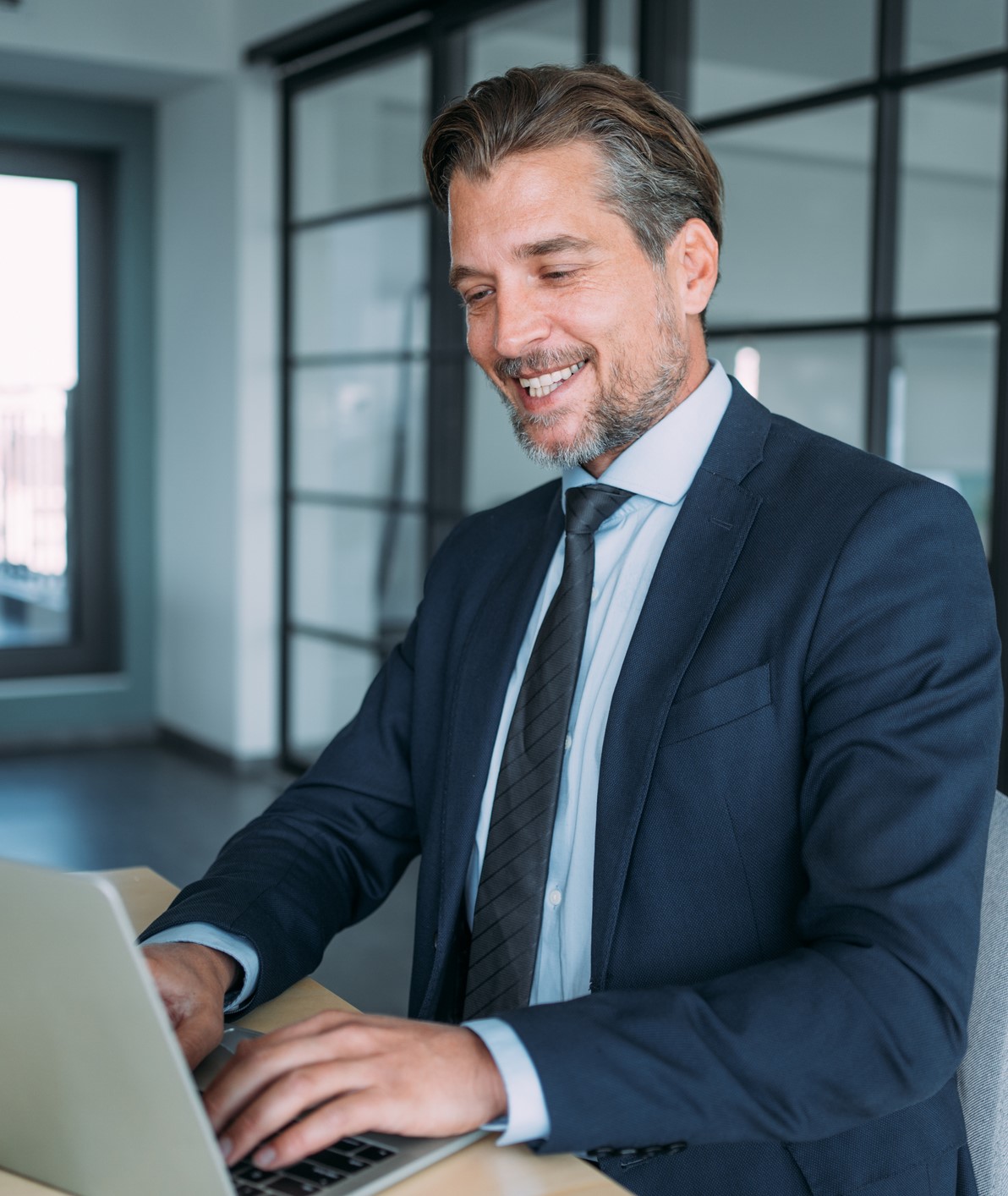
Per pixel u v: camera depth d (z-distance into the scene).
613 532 1.20
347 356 4.70
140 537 5.74
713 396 1.20
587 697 1.16
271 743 5.26
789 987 0.87
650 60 3.36
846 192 3.14
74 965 0.73
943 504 1.04
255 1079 0.83
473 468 4.23
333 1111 0.81
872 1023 0.86
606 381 1.13
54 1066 0.78
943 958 0.88
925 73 2.78
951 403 3.19
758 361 3.28
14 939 0.75
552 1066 0.83
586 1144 0.83
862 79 2.97
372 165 4.53
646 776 1.06
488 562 1.34
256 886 1.17
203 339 5.29
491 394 4.14
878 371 2.95
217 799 4.83
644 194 1.10
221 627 5.27
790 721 1.03
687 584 1.11
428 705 1.32
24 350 5.64
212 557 5.30
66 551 5.78
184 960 1.04
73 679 5.77
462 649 1.29
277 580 5.18
